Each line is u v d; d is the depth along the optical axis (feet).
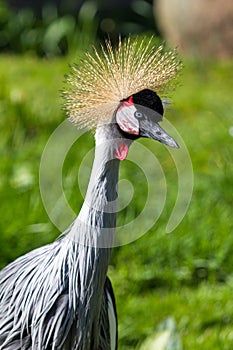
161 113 19.43
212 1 57.62
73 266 19.76
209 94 49.14
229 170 36.60
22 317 20.61
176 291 31.24
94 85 19.61
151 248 32.35
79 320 19.93
